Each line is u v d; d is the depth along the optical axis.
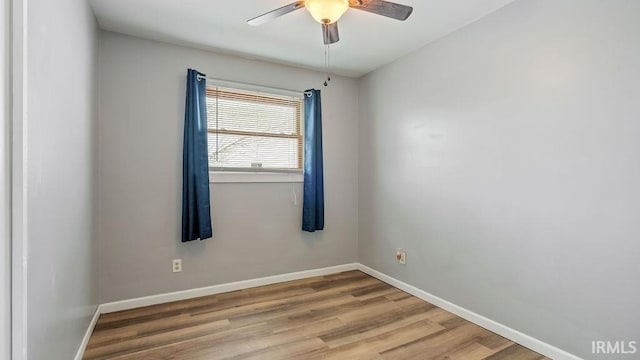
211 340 2.12
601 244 1.71
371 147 3.53
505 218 2.18
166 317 2.46
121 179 2.58
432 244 2.76
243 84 3.07
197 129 2.78
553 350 1.91
